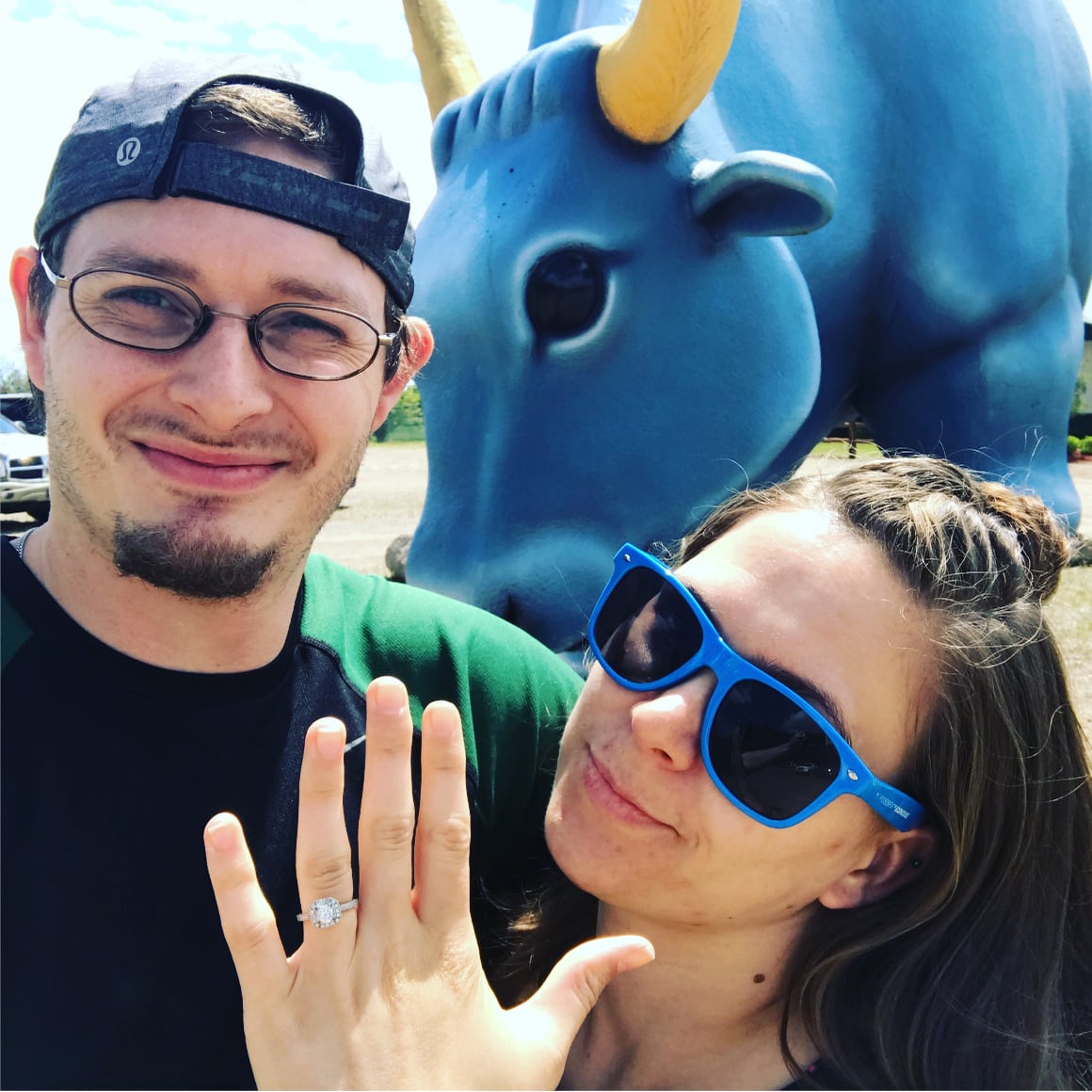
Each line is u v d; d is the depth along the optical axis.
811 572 0.45
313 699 0.52
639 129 1.02
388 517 3.70
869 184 1.41
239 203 0.44
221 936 0.47
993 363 1.50
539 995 0.39
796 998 0.46
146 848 0.47
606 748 0.47
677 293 1.04
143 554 0.45
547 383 1.04
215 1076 0.46
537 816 0.62
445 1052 0.36
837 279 1.39
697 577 0.46
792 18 1.36
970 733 0.44
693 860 0.44
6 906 0.44
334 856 0.36
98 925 0.45
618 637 0.48
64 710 0.47
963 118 1.42
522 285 1.01
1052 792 0.46
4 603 0.48
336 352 0.48
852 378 1.54
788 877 0.45
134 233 0.44
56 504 0.48
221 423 0.45
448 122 1.16
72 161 0.46
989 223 1.44
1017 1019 0.44
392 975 0.36
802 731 0.43
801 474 0.52
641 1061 0.48
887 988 0.45
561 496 1.04
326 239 0.47
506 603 1.04
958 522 0.46
